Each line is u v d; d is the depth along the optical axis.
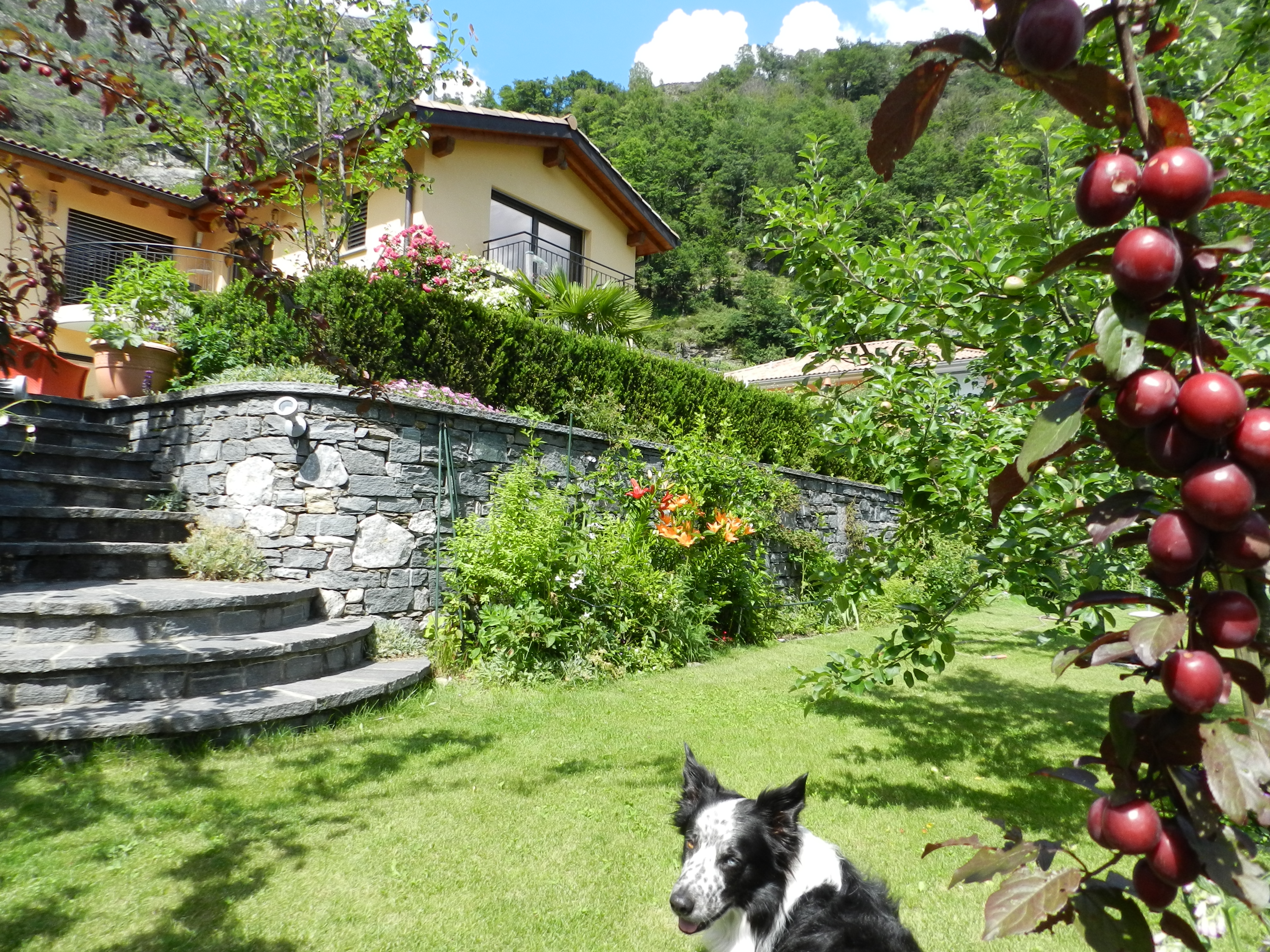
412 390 7.25
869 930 2.26
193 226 14.30
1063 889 0.90
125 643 4.79
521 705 5.73
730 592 8.94
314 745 4.60
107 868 3.11
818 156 3.87
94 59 2.32
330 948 2.72
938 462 3.68
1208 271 0.75
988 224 3.43
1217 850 0.78
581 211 15.14
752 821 2.47
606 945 2.81
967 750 5.23
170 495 6.91
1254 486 0.68
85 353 11.11
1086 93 0.82
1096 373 0.84
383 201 12.35
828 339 4.07
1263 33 2.63
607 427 8.48
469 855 3.44
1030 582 3.39
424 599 6.75
